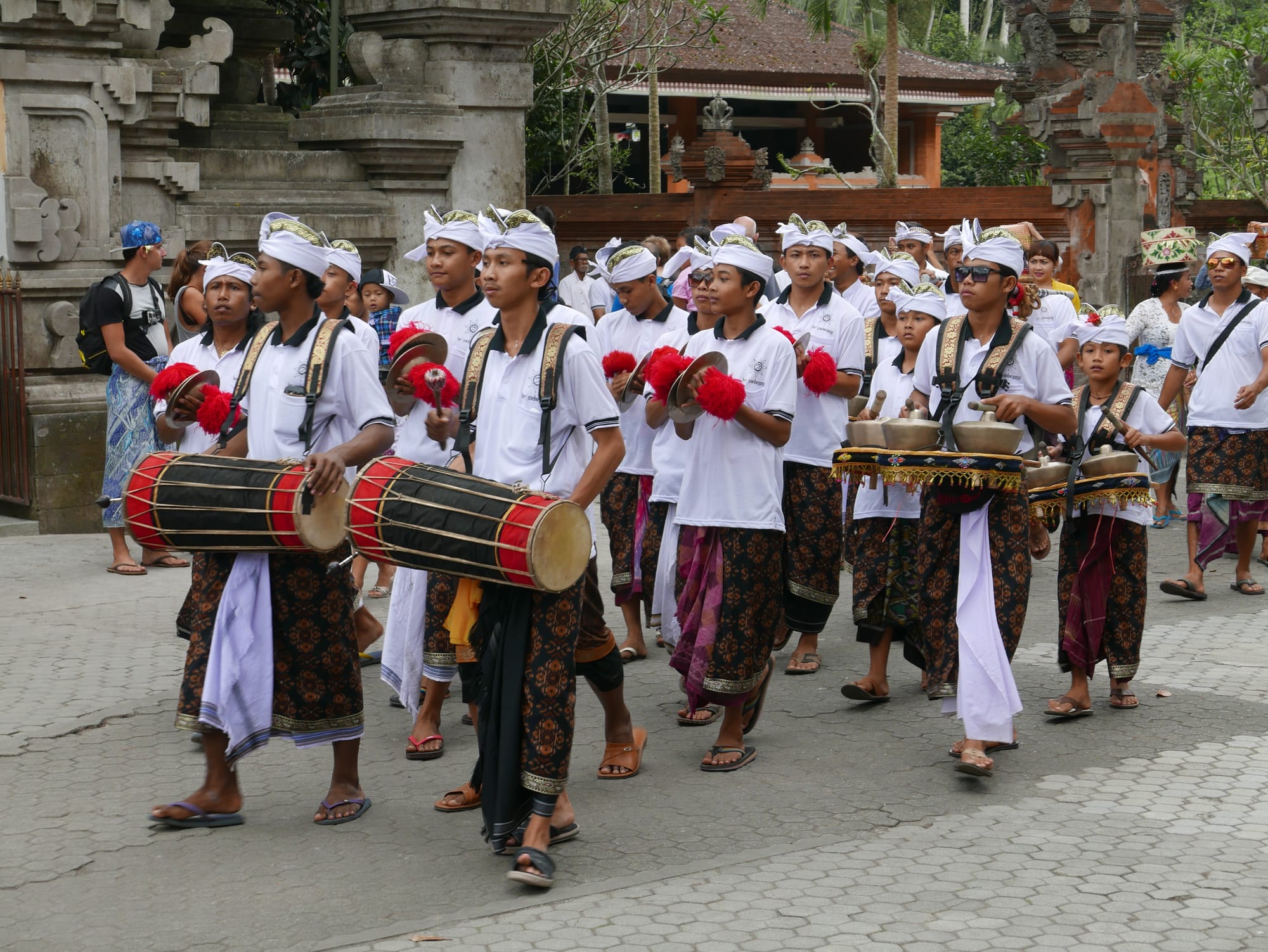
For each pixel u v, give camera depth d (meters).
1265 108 27.17
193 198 13.48
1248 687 8.38
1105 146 20.70
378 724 7.64
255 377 6.18
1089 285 20.98
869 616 7.94
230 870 5.66
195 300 10.29
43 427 12.37
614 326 9.42
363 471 5.71
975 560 6.68
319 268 6.14
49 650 8.88
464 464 6.01
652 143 29.38
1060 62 21.53
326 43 17.58
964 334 7.07
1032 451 7.12
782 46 38.50
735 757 6.91
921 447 6.65
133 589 10.48
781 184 37.19
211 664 5.84
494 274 5.86
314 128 14.80
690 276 8.18
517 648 5.53
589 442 6.06
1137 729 7.59
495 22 14.62
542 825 5.54
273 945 5.00
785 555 8.38
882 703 8.06
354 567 8.62
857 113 42.34
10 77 12.07
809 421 8.27
